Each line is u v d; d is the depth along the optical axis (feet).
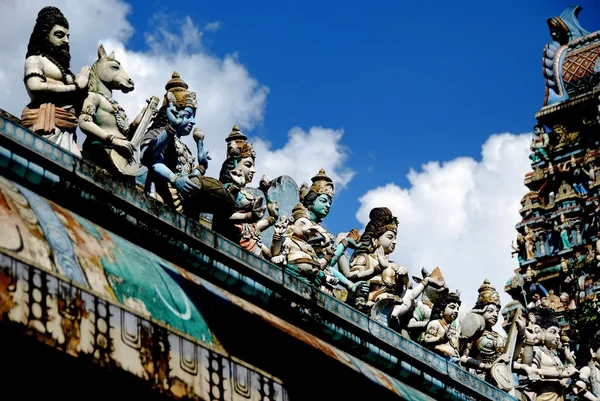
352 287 73.87
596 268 135.74
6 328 41.63
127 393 50.08
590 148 143.95
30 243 44.34
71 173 51.21
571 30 153.89
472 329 85.25
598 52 149.59
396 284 79.25
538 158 147.95
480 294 88.07
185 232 56.75
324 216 74.54
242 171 67.51
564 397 98.48
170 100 61.26
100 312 45.75
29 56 55.26
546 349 96.53
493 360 86.07
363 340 69.51
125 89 58.08
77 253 46.75
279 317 63.10
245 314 57.98
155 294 50.31
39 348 44.88
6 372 46.68
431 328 79.66
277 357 58.80
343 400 65.26
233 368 53.31
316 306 65.46
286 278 63.41
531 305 105.29
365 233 77.61
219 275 58.85
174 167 61.52
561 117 147.84
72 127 55.36
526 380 94.58
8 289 42.01
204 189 59.21
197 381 50.34
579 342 131.75
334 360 64.13
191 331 51.13
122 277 48.60
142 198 54.65
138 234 54.65
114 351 45.91
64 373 47.96
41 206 47.83
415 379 74.23
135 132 58.34
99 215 52.85
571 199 142.82
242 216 65.26
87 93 56.34
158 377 47.93
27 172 49.75
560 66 150.51
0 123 48.80
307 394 62.34
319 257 71.00
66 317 44.04
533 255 143.13
